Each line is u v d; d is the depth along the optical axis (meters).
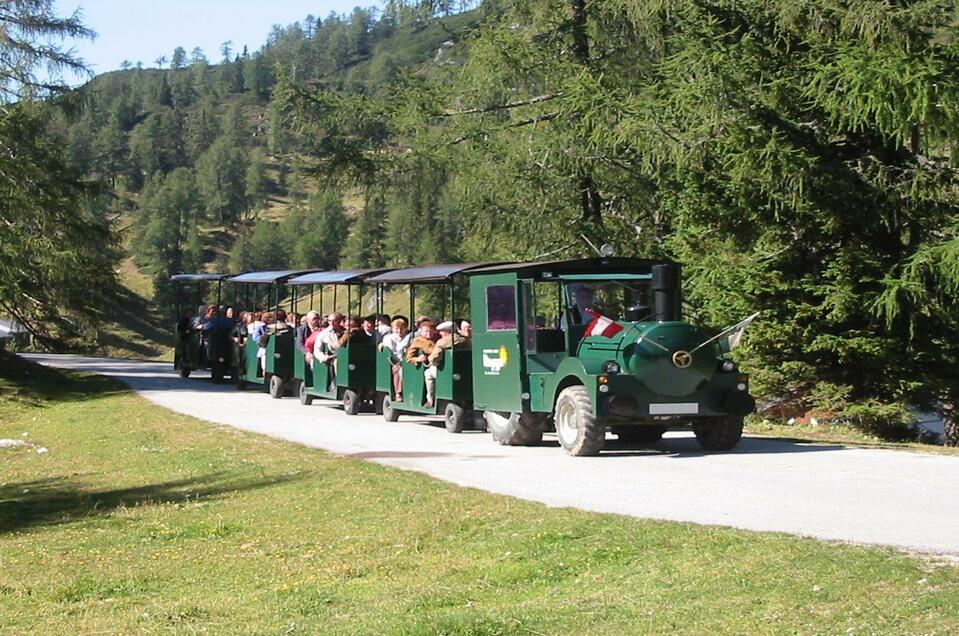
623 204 28.38
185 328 34.91
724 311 21.12
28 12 34.66
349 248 122.31
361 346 21.92
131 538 11.12
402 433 18.17
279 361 26.14
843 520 9.56
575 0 28.30
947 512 9.98
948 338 20.11
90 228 38.81
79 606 8.66
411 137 29.52
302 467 14.35
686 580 7.76
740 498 10.95
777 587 7.30
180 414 22.11
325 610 7.99
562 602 7.59
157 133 198.75
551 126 27.77
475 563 8.97
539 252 29.75
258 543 10.51
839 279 20.08
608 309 15.61
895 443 17.03
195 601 8.50
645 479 12.45
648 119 22.09
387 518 10.90
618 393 14.42
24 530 11.97
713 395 14.79
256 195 178.38
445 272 17.89
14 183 33.78
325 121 29.86
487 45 28.17
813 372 20.91
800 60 20.69
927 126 18.72
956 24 18.78
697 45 20.77
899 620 6.45
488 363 16.66
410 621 7.29
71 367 38.59
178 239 148.38
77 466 16.81
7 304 37.84
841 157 20.92
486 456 14.90
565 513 10.20
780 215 20.92
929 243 19.50
